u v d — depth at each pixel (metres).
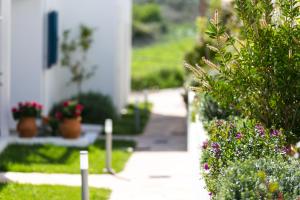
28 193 11.26
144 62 41.75
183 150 16.98
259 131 8.02
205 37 17.88
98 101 20.23
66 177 12.98
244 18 8.55
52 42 19.02
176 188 12.38
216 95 8.59
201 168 8.23
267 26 8.43
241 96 8.61
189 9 53.12
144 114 23.69
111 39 21.17
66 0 20.94
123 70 24.56
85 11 21.05
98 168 14.02
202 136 10.38
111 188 12.34
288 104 8.62
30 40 18.23
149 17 51.31
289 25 8.44
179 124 21.81
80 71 21.09
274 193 6.20
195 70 8.71
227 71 8.52
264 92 8.57
